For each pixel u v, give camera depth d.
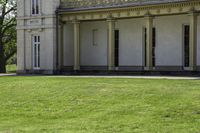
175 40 43.88
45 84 28.97
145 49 45.94
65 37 49.75
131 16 43.28
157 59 45.12
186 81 28.05
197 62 41.75
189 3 39.28
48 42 48.66
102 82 28.77
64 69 49.56
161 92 22.86
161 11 41.25
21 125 18.20
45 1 48.88
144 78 32.59
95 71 46.03
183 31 43.44
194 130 15.89
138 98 21.92
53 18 48.22
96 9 45.12
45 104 22.64
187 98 20.91
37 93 25.64
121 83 27.64
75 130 16.61
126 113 19.17
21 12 50.81
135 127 16.66
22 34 50.91
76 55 47.16
